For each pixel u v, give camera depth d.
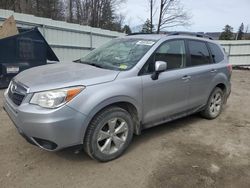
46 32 13.09
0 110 5.62
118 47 4.54
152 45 4.19
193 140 4.52
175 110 4.54
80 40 15.23
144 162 3.68
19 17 11.65
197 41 5.13
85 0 35.00
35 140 3.19
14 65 8.07
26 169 3.38
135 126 3.97
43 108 3.07
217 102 5.73
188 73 4.64
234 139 4.65
